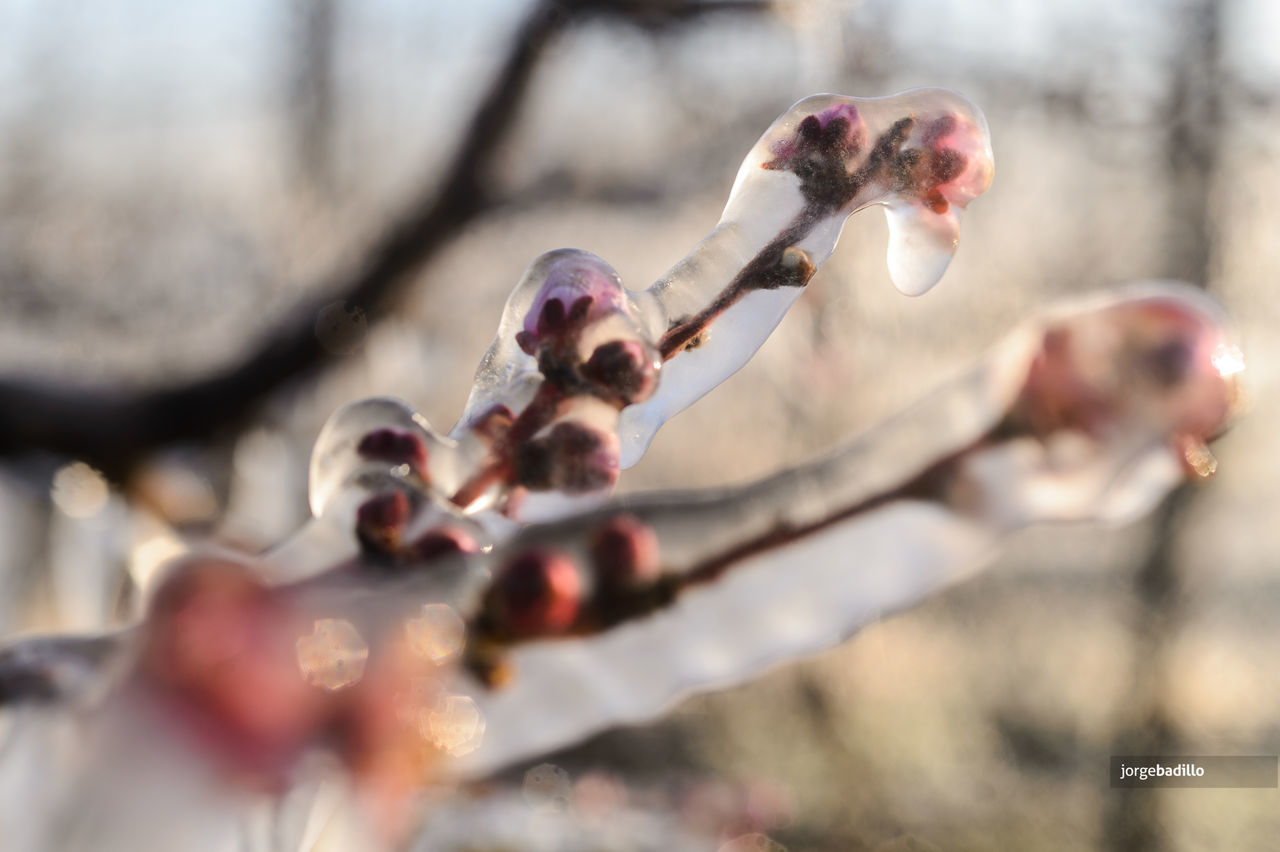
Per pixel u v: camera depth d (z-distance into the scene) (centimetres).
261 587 16
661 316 22
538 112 103
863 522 20
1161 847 183
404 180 114
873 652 233
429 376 146
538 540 20
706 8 60
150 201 167
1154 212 200
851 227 162
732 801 153
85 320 136
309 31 175
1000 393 20
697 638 20
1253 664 223
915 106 23
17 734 16
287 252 128
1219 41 184
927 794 202
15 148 175
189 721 16
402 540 18
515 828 112
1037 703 228
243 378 67
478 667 20
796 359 182
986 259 210
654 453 226
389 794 16
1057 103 184
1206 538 210
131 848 15
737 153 133
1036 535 245
